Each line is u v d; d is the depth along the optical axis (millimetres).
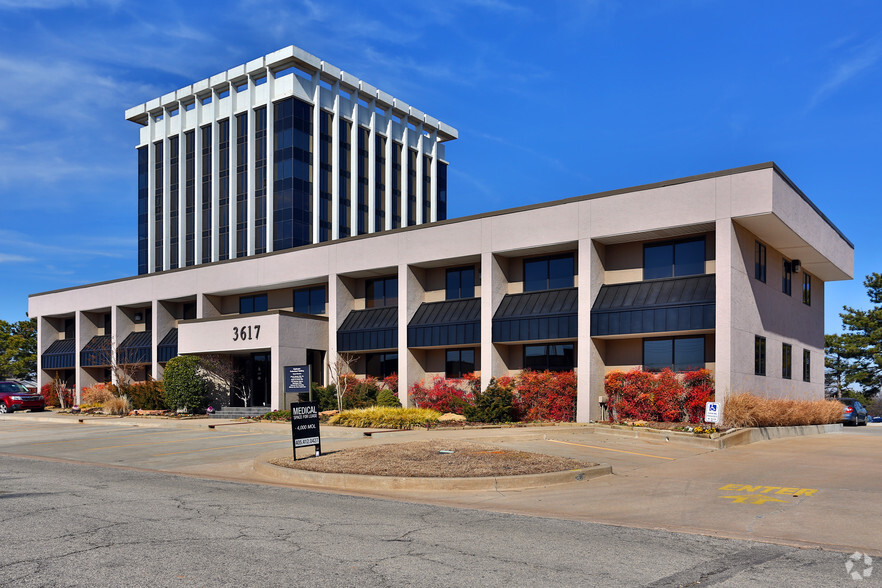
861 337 52469
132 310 42812
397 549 7887
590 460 15578
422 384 30219
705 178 23047
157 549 7816
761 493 11953
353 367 33062
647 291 24734
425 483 12570
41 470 15570
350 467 13922
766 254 26297
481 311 27750
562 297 26719
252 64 61594
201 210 64375
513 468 13648
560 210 26062
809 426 25156
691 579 6746
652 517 10102
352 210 63594
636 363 25750
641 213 24234
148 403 35469
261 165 60969
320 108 62094
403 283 30078
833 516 10000
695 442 18656
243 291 36938
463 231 28484
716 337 22469
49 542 8156
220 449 19688
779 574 6934
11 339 63188
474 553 7734
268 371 34156
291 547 7941
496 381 26438
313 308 35000
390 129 68938
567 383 25734
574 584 6547
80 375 44312
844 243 31812
